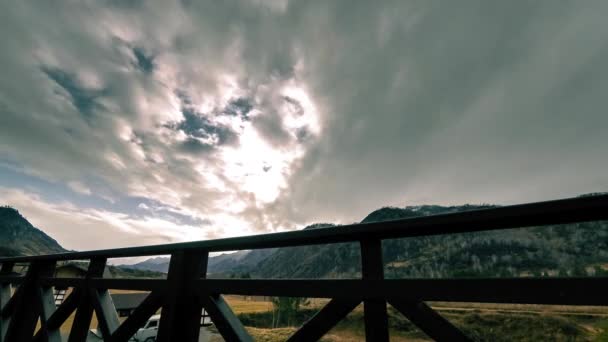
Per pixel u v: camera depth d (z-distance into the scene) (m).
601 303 0.77
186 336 1.75
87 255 2.55
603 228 122.06
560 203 0.86
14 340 2.93
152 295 1.98
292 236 1.46
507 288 0.93
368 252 1.27
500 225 1.02
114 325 2.15
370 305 1.19
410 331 38.69
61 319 2.52
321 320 1.29
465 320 50.12
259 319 46.53
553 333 42.56
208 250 1.88
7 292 3.81
